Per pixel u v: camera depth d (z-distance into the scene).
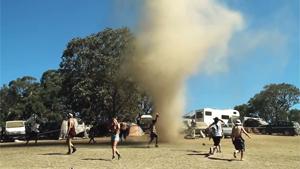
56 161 21.00
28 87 101.69
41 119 78.94
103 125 46.62
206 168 18.98
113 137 21.98
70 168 18.47
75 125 24.91
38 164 19.89
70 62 44.06
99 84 43.66
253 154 25.34
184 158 22.44
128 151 26.22
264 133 60.56
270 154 25.53
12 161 21.31
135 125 49.00
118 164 19.91
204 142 36.31
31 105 81.81
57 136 55.16
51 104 80.56
